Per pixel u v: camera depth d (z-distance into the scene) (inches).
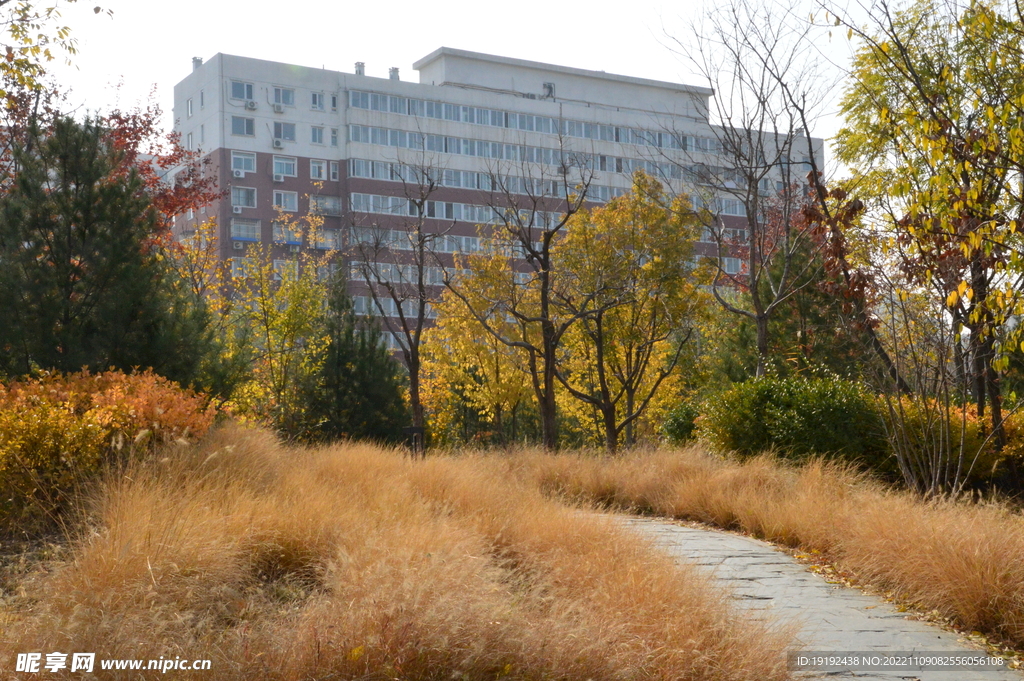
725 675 180.7
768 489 473.7
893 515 325.1
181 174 1176.8
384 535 237.5
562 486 542.0
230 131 2331.4
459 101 2544.3
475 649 162.6
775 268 1010.1
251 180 2333.9
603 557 244.8
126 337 494.6
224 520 237.6
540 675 165.3
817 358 920.9
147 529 214.7
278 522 249.1
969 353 458.9
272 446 449.1
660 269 1012.5
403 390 1222.3
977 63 387.9
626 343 1112.2
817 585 301.4
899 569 289.6
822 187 560.1
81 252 485.4
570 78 2714.1
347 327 1135.0
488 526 287.1
